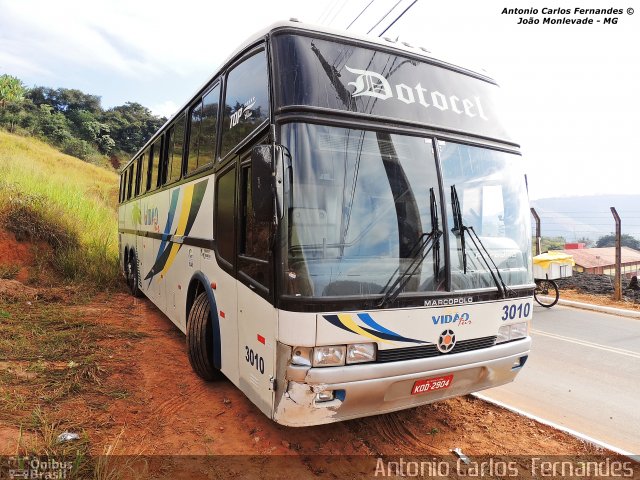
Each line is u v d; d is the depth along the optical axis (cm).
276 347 335
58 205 1411
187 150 621
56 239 1253
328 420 338
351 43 394
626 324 1001
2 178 1505
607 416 497
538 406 520
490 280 403
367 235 351
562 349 770
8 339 618
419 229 371
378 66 396
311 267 327
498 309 407
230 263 434
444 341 369
